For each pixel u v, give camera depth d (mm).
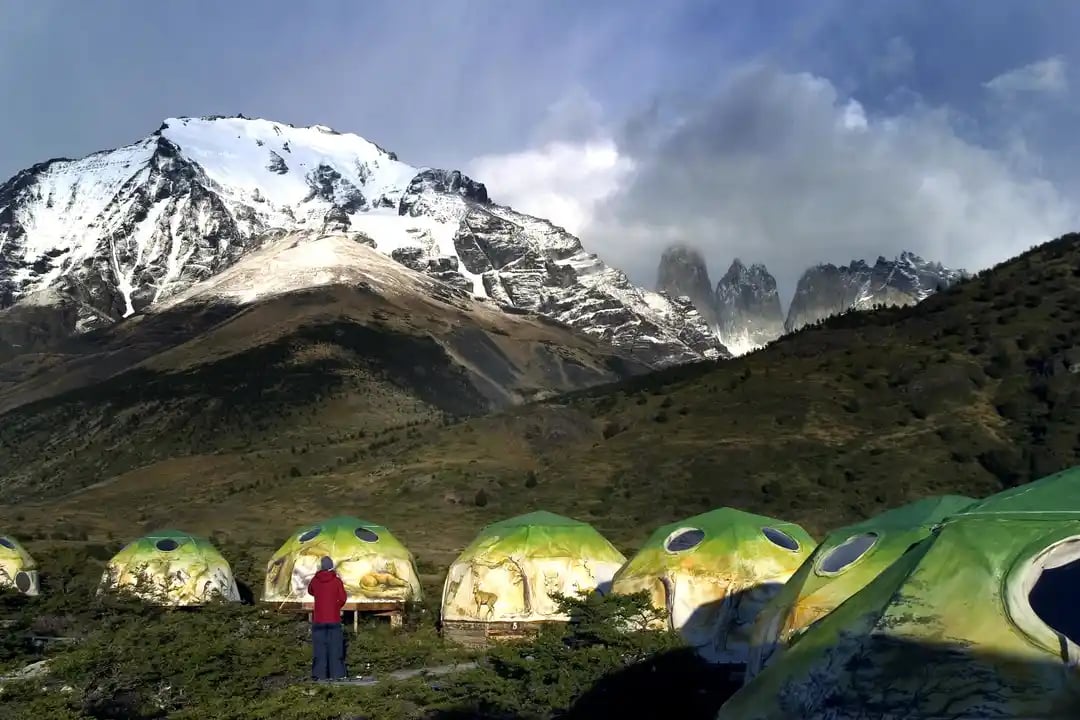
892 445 64312
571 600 20234
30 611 27703
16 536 66812
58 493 133375
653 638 18766
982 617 8828
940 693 8461
